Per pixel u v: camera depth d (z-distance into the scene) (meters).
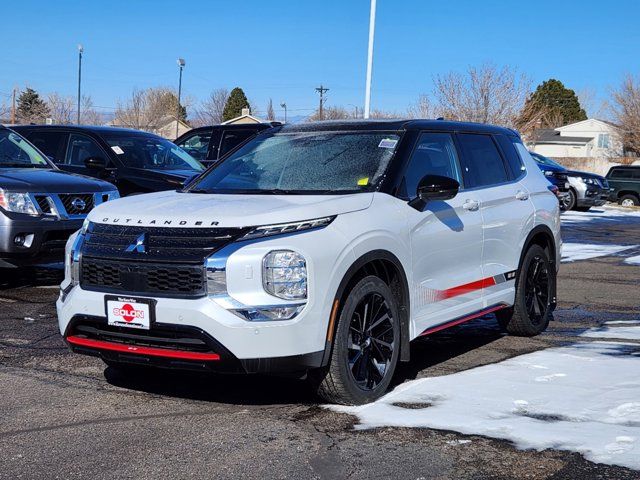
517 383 5.20
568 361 5.83
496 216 6.23
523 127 40.28
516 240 6.54
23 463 3.86
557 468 3.75
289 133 6.08
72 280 4.86
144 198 5.30
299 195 5.08
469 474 3.70
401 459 3.88
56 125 11.76
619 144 66.88
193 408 4.75
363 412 4.62
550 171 25.48
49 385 5.21
